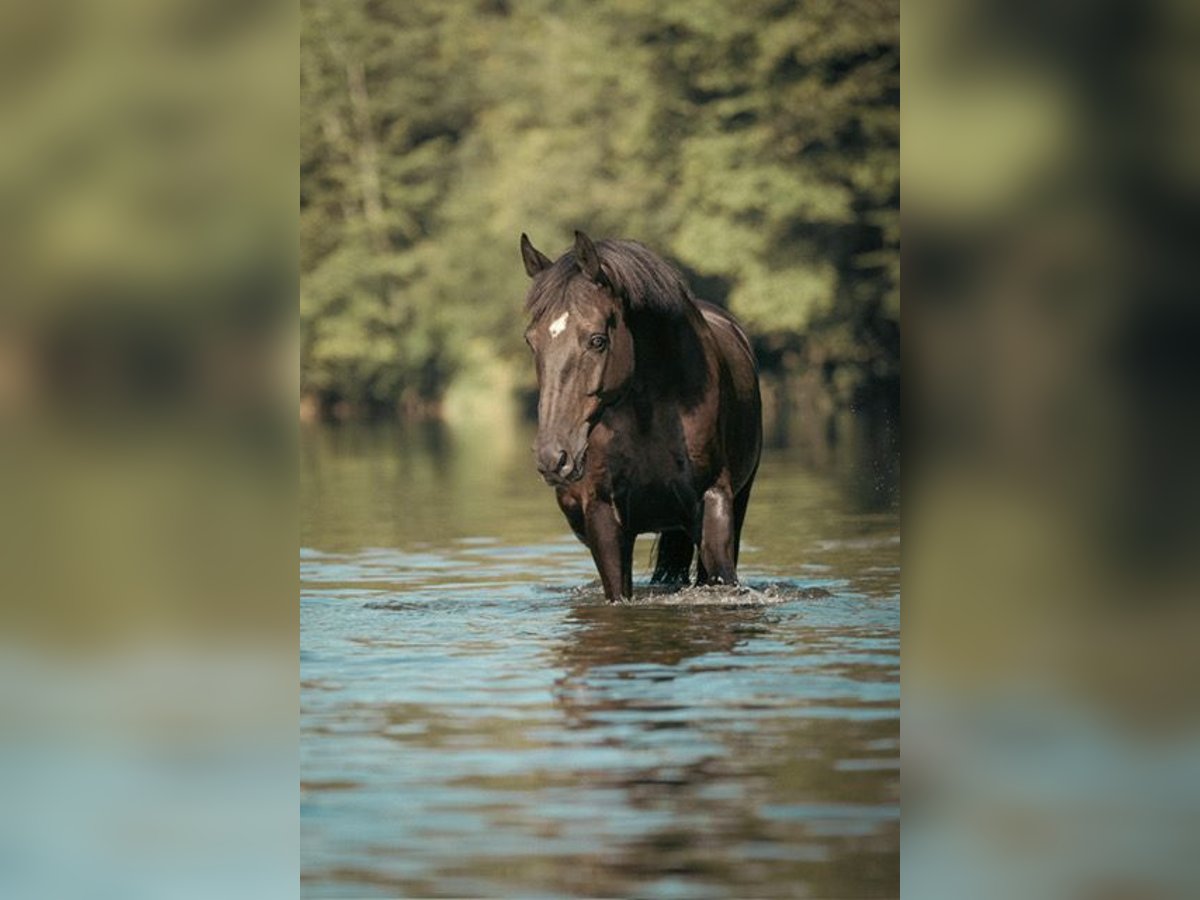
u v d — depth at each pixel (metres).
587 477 18.06
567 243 92.75
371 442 70.06
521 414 101.00
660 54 85.81
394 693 13.98
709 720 12.68
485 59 110.44
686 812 10.25
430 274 103.38
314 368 103.50
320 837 9.73
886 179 77.69
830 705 13.09
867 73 77.50
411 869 9.23
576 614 18.08
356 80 108.69
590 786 10.90
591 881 8.97
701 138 81.19
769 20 78.44
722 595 18.41
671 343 17.78
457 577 22.52
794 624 16.95
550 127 96.62
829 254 79.69
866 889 8.73
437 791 10.85
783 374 84.88
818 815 10.12
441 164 107.94
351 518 32.78
